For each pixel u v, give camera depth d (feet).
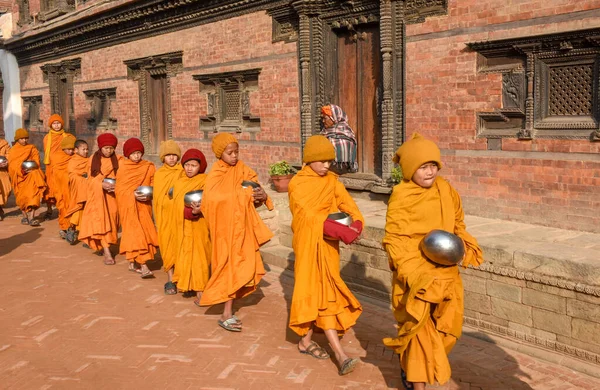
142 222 25.27
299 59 34.86
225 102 42.52
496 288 18.60
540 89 23.65
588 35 21.74
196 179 21.25
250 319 20.17
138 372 16.05
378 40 31.94
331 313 15.78
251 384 15.19
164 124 50.42
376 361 16.62
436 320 13.62
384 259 22.35
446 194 13.76
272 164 35.81
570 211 22.94
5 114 80.94
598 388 15.05
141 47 50.88
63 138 34.30
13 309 21.58
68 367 16.47
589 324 16.40
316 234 15.78
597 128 22.07
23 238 34.40
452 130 26.91
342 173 34.04
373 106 32.71
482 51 25.36
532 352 17.33
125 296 22.90
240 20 39.40
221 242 18.71
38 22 70.28
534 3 23.38
